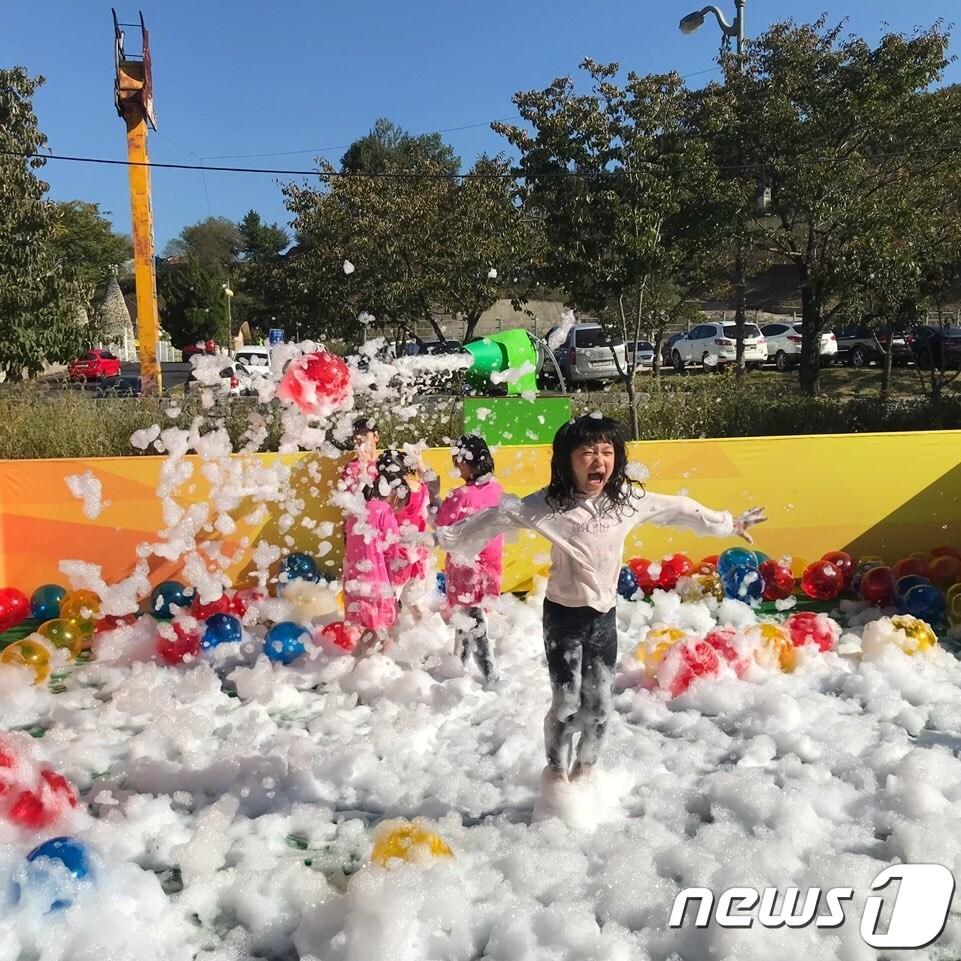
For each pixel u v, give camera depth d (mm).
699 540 7555
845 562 6973
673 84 13336
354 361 5965
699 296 16922
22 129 14922
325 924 2938
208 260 62438
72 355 15633
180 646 5566
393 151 57094
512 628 6094
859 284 15992
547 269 14039
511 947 2805
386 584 5480
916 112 15789
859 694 4914
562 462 3461
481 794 3887
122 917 2936
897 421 13820
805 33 16094
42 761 4004
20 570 6828
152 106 15938
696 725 4598
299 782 3998
